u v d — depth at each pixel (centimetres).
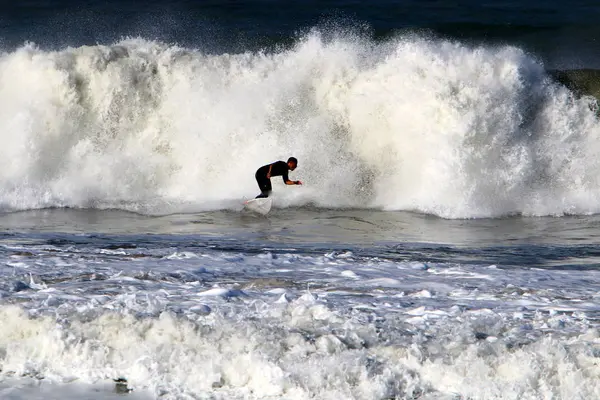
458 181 5953
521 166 6047
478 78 6309
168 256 3625
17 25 10538
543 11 12031
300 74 6588
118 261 3450
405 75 6397
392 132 6300
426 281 3155
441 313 2542
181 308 2522
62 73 6438
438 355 2069
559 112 6269
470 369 1969
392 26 11119
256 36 9938
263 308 2536
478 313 2550
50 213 5503
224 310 2509
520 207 5891
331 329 2269
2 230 4738
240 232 4888
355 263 3584
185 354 2080
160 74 6600
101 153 6338
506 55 6450
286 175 5578
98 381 2016
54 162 6200
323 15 11550
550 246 4516
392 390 1922
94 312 2378
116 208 5722
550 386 1894
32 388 1975
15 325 2258
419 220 5512
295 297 2767
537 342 2114
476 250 4312
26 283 2894
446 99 6209
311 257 3719
